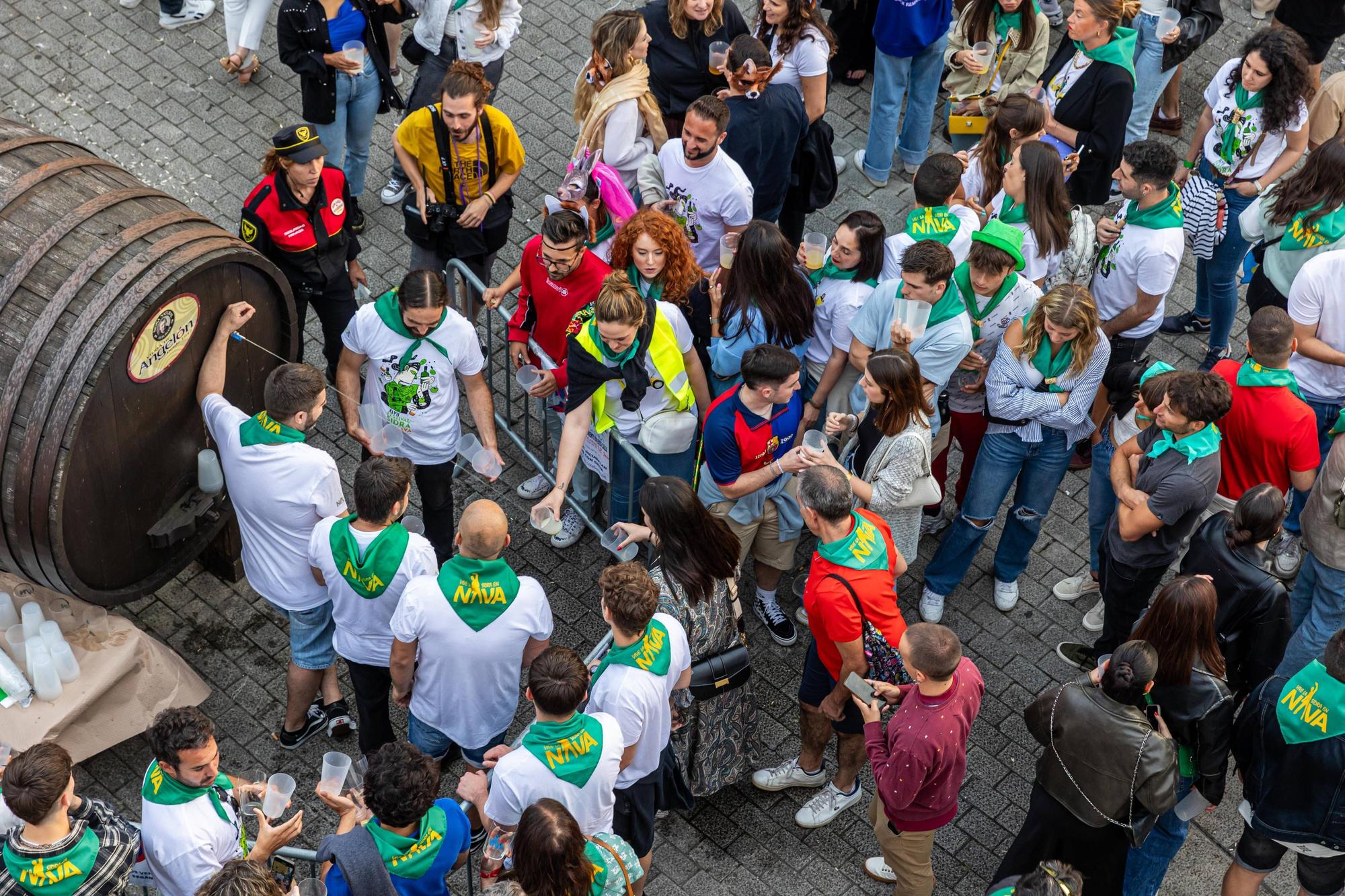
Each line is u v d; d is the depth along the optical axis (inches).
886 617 207.3
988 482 255.0
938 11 326.0
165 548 239.9
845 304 247.8
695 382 253.3
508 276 332.5
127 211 222.7
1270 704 200.7
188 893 189.3
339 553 211.3
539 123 367.6
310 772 244.4
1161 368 240.4
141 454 225.9
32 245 214.2
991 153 282.7
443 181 284.2
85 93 358.6
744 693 224.2
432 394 244.1
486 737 222.5
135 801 236.1
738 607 215.5
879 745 200.7
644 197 285.3
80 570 223.6
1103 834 203.6
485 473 251.1
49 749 180.5
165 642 260.2
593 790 188.2
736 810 243.9
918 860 213.9
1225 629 225.5
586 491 273.0
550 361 264.5
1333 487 239.3
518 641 209.9
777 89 288.5
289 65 305.7
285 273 269.0
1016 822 245.9
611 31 279.9
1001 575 277.0
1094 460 266.1
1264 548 228.1
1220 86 311.9
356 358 245.0
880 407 226.2
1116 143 300.2
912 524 240.5
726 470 233.9
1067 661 271.4
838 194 360.8
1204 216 301.3
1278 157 308.5
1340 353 265.0
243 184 343.0
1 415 209.0
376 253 335.0
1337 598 245.8
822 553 209.5
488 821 199.9
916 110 353.7
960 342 236.2
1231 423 245.4
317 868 197.8
